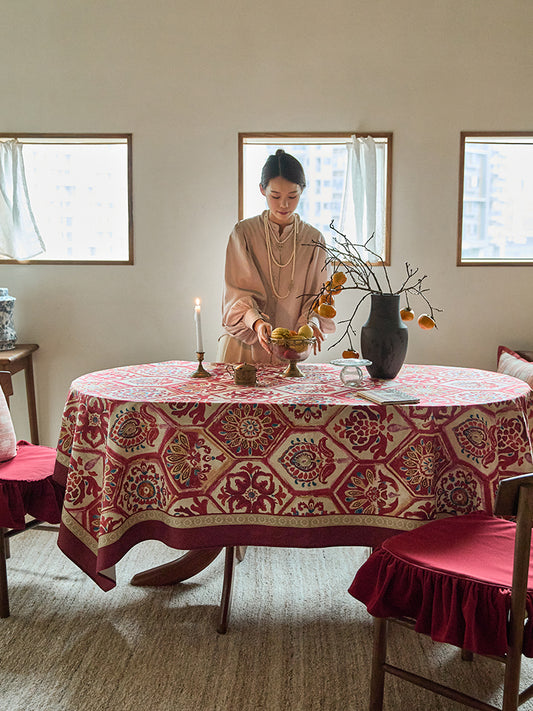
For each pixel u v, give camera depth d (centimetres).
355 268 357
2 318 342
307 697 185
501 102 350
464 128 352
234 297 292
